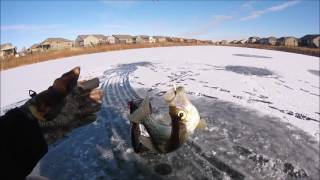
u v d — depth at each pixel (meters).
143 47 51.72
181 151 6.45
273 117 9.23
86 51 42.78
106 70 20.80
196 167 5.89
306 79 17.73
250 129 8.01
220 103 10.72
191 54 34.09
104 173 5.82
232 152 6.58
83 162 6.24
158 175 5.64
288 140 7.44
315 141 7.50
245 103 10.84
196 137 7.18
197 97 11.63
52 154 6.58
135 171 5.81
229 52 38.34
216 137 7.31
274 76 18.14
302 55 39.28
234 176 5.68
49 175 5.79
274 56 34.69
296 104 11.32
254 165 6.12
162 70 19.88
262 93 12.91
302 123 8.88
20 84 17.88
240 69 20.89
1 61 31.11
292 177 5.80
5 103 12.67
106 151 6.64
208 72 18.92
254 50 44.59
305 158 6.54
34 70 25.75
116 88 13.61
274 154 6.62
